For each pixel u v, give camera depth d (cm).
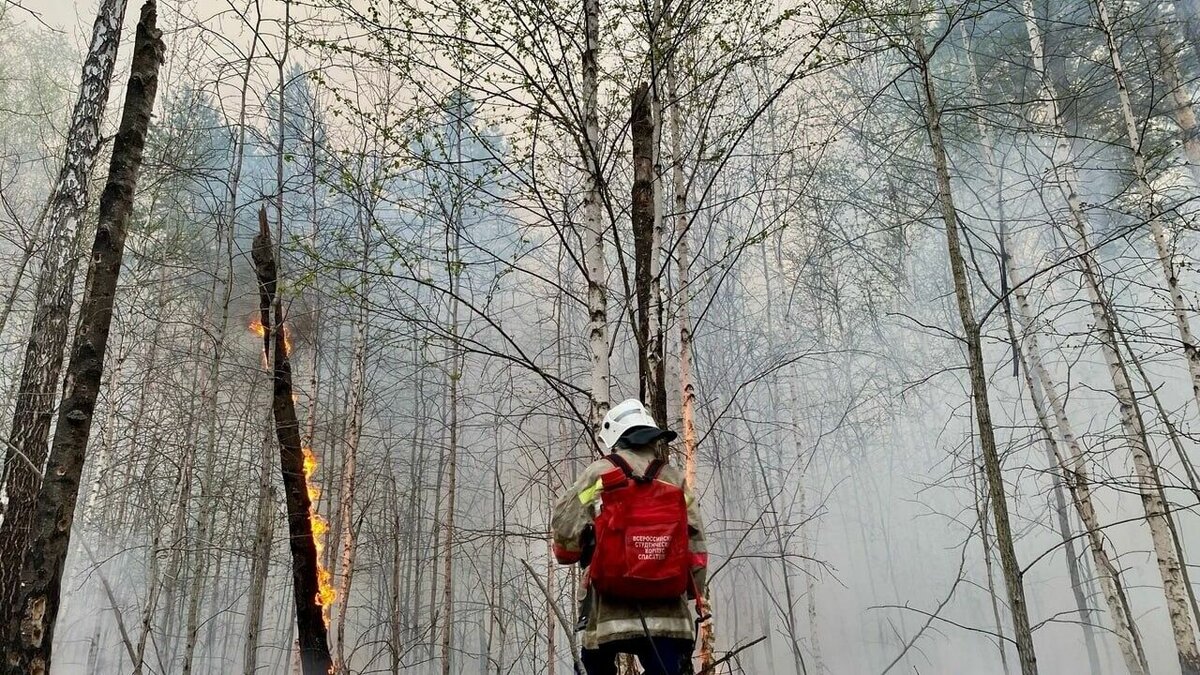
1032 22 1105
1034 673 466
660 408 601
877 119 1360
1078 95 992
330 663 798
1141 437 921
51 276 744
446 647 1279
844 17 615
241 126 928
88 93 784
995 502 508
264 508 997
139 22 666
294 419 846
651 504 315
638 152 686
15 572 645
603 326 609
